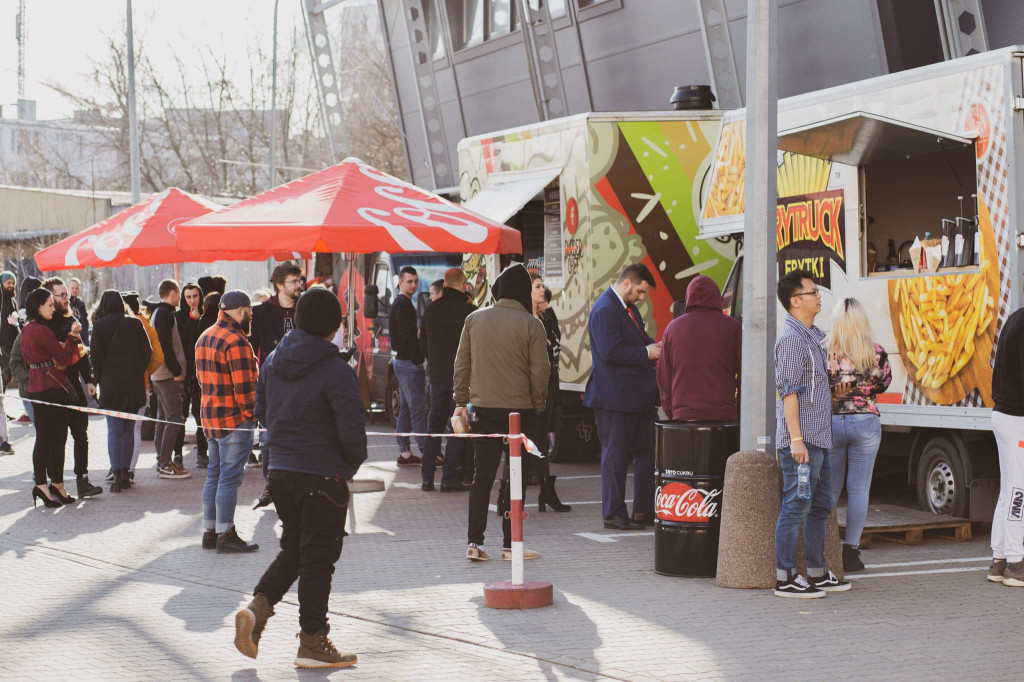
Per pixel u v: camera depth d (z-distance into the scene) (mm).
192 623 7352
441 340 12477
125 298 14352
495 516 11055
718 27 18469
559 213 14188
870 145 10266
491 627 7191
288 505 6449
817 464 7812
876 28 15969
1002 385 8148
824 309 11102
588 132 13422
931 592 8000
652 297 13578
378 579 8508
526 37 22656
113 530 10523
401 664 6473
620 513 10344
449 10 25781
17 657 6613
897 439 11172
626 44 20781
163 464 13594
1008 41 14758
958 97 9633
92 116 58844
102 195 54500
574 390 13875
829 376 8336
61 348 11633
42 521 10984
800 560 8125
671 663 6422
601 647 6742
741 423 8352
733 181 12406
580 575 8594
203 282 15656
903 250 12211
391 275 18250
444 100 26547
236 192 57250
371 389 18781
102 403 12570
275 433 6445
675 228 13648
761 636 6941
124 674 6293
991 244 9383
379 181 11625
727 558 8164
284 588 6512
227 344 9430
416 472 13969
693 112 13742
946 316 9758
